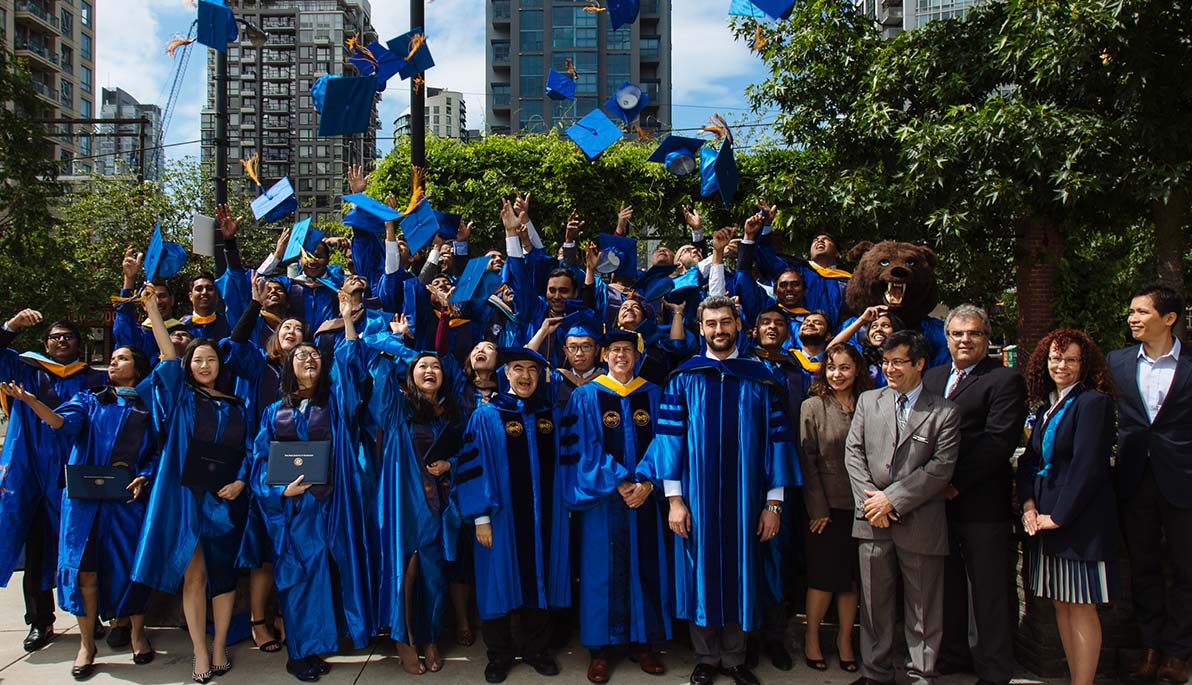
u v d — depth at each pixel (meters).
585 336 4.75
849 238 8.12
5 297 15.17
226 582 4.29
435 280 6.02
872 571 3.90
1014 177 6.86
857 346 4.98
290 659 4.20
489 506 4.17
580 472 4.21
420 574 4.34
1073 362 3.76
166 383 4.28
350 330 4.47
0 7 46.16
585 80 51.09
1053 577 3.74
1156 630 3.97
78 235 20.14
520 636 4.52
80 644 4.73
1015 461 4.55
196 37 5.72
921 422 3.79
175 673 4.30
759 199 7.98
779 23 8.14
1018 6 6.59
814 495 4.21
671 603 4.34
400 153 8.70
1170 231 7.39
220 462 4.25
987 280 9.02
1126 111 6.54
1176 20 6.20
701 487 4.12
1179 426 3.89
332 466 4.29
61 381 4.88
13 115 16.06
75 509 4.28
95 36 54.41
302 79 109.88
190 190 22.22
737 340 4.78
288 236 6.43
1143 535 3.99
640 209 8.59
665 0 52.25
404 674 4.28
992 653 3.90
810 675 4.24
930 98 7.62
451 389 4.97
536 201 8.52
